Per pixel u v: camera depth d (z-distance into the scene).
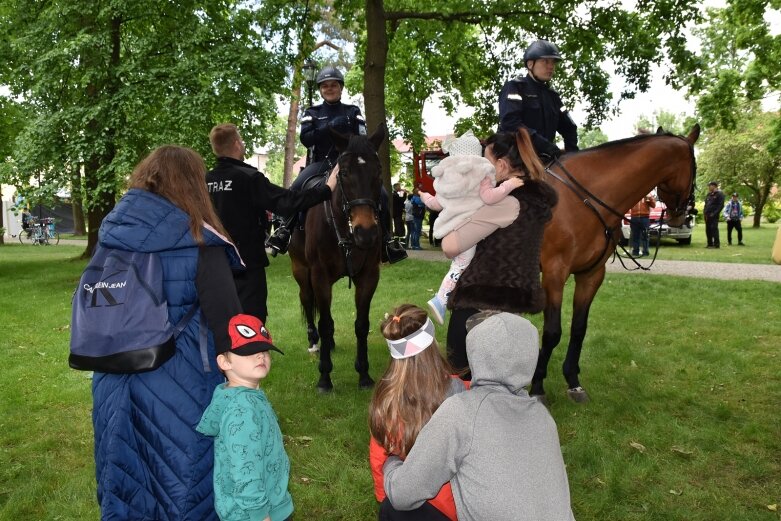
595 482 3.62
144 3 13.12
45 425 4.53
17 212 13.60
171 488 2.13
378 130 4.69
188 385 2.20
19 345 6.92
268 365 2.18
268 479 2.16
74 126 13.09
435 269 12.16
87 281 2.15
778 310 8.20
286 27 15.34
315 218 4.95
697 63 13.55
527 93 4.84
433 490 1.95
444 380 2.26
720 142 34.34
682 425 4.39
